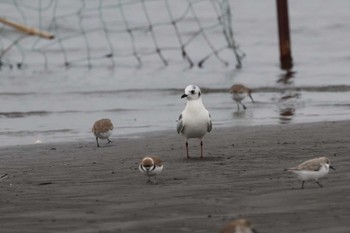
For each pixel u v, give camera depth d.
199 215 10.45
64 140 18.67
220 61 36.09
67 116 22.73
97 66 35.81
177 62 36.31
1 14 48.88
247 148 15.95
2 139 19.22
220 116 21.53
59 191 12.52
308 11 51.06
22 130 20.53
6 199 12.04
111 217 10.58
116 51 40.09
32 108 24.42
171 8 50.94
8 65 36.72
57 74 33.41
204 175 13.31
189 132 15.14
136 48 40.72
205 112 15.16
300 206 10.64
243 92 22.75
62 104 25.08
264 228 9.64
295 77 29.81
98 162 15.18
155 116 22.08
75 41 42.78
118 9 50.38
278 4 33.69
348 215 10.08
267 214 10.30
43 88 29.23
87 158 15.77
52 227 10.21
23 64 36.88
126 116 22.28
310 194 11.32
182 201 11.32
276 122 19.94
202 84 28.81
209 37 43.59
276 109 22.41
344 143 16.00
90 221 10.42
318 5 52.75
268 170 13.49
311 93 25.22
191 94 15.10
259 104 23.45
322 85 26.88
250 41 42.19
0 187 13.02
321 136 16.97
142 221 10.27
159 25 46.59
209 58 37.12
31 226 10.31
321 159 11.74
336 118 20.23
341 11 50.38
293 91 25.77
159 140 17.83
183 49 37.56
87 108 24.09
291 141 16.53
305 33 44.38
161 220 10.28
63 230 10.05
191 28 45.94
